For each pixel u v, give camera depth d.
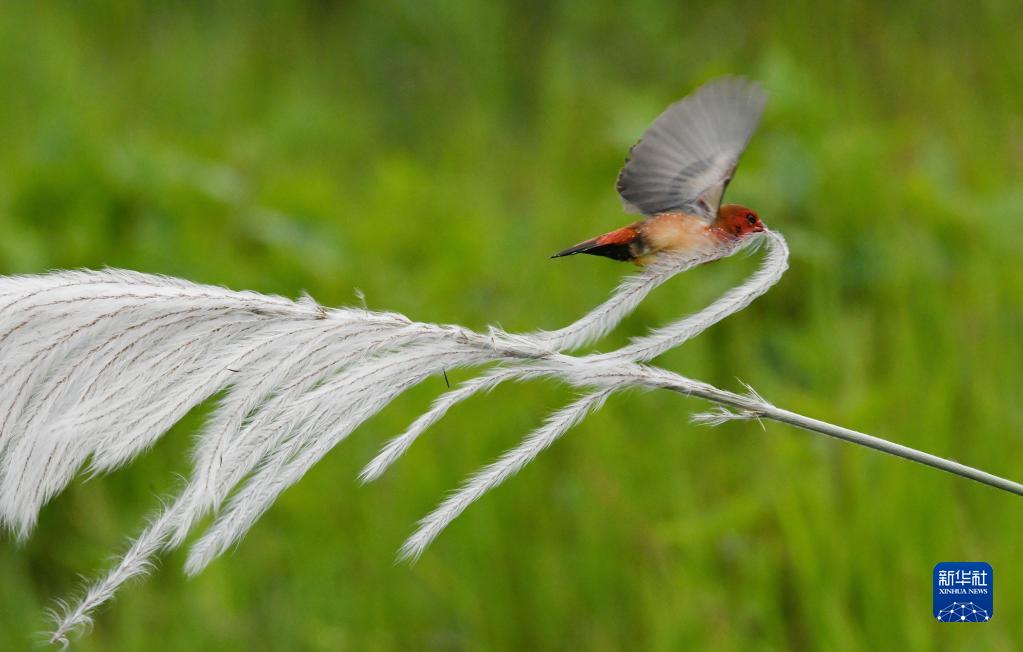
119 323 2.76
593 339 3.04
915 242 8.44
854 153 8.90
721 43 12.50
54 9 15.39
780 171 8.84
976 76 11.11
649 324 8.34
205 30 15.81
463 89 14.37
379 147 13.91
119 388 2.73
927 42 11.55
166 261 8.98
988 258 8.30
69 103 12.95
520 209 11.26
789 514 6.14
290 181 10.23
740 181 8.96
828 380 7.59
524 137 13.62
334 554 6.81
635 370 3.03
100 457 2.71
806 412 6.92
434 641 6.48
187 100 14.21
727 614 6.02
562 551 6.72
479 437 7.25
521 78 14.52
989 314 7.69
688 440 7.23
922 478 6.38
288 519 7.09
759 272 3.16
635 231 3.49
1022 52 10.91
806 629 6.14
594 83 13.05
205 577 6.64
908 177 9.14
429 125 14.02
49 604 6.97
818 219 8.71
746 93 3.32
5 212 9.23
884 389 7.05
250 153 11.94
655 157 3.42
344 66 15.28
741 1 12.84
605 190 11.16
